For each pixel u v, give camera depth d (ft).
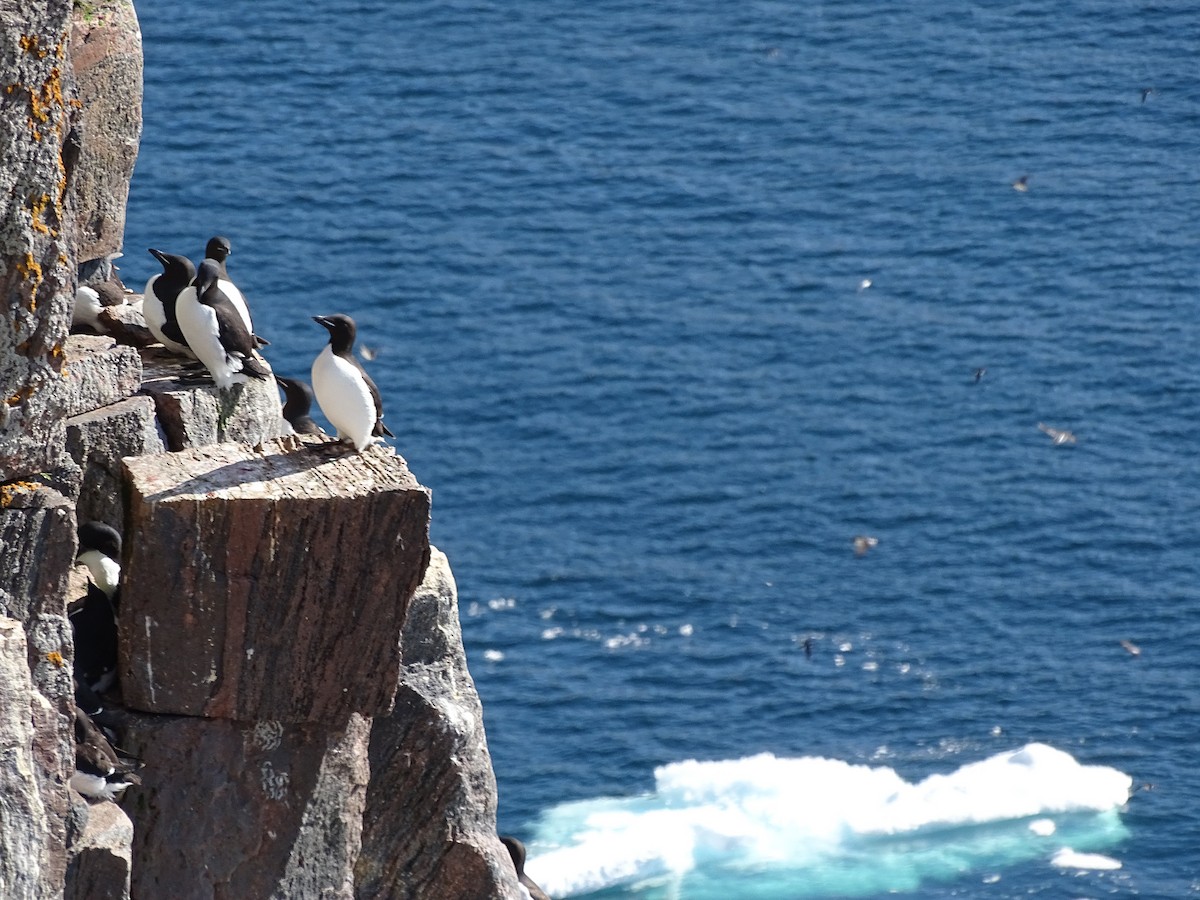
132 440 54.65
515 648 195.62
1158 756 184.03
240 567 48.39
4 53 42.27
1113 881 169.07
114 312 64.69
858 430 229.25
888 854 171.83
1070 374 238.48
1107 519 214.28
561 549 208.85
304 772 50.62
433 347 236.63
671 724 186.70
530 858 167.94
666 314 248.32
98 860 45.21
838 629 199.62
